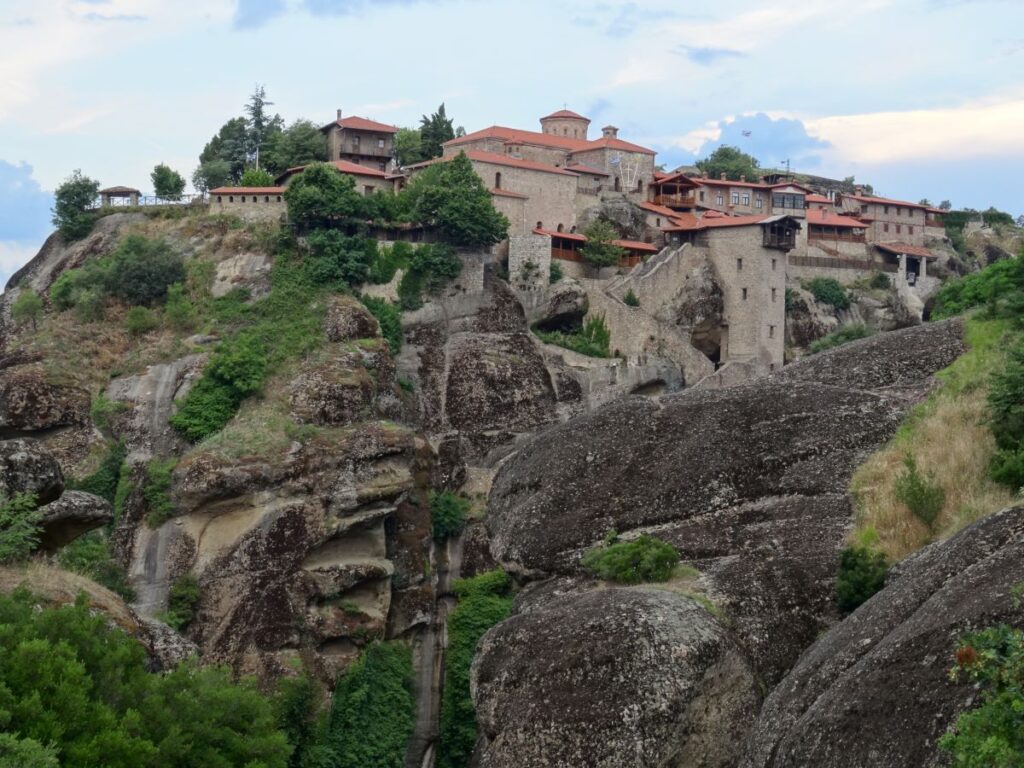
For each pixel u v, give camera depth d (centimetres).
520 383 12400
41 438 11100
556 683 5741
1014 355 6788
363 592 10231
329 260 12312
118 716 4750
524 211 14000
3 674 4484
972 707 4309
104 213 13700
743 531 6650
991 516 5419
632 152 15750
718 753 5584
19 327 12312
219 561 10100
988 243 17412
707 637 5747
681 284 13800
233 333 11819
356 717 9644
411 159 16188
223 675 5584
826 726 4684
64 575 5584
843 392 7300
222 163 15412
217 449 10462
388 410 11575
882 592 5453
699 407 7469
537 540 7075
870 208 16875
